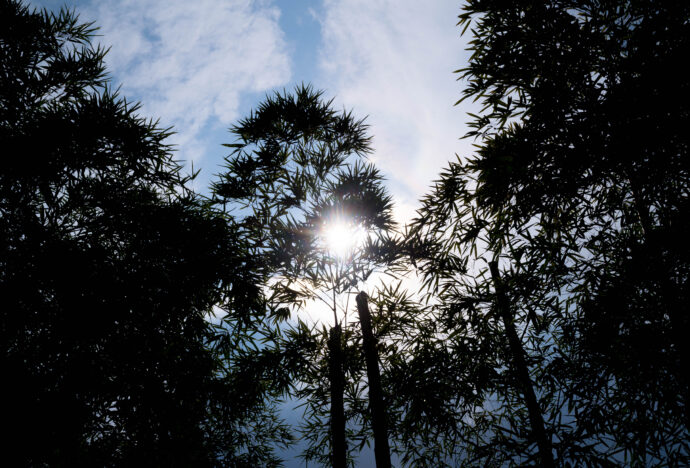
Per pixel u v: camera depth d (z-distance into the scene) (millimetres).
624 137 4051
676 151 3898
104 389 5770
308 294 8164
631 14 4684
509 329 6266
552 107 4547
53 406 5020
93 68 7711
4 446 4586
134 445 5848
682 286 4066
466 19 5387
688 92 3713
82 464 5012
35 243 5914
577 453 4945
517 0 5000
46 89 7289
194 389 7078
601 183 4676
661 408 4383
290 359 7609
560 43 4891
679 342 4051
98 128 6336
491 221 5254
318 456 8508
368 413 7914
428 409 6859
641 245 4344
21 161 5871
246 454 9242
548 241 5039
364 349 7594
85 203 6832
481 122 5109
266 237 8344
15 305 5422
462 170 5164
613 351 4449
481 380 6375
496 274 6312
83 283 5906
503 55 4953
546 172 4680
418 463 8164
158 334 6996
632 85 4035
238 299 7395
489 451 5965
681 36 4102
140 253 6852
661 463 4484
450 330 6961
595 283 4711
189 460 6219
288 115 8711
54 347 5551
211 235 7375
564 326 5207
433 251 5953
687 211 3947
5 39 6852
